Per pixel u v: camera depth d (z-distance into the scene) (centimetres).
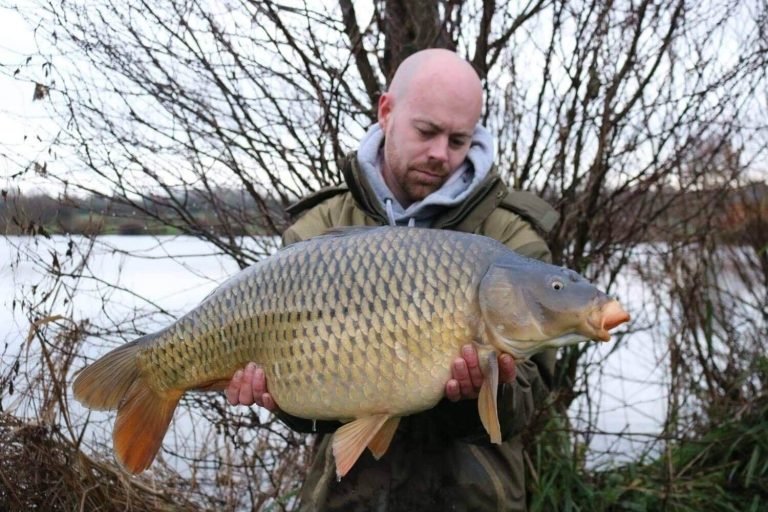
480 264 170
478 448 210
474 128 216
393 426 179
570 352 320
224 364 182
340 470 168
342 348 170
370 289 170
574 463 297
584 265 322
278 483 299
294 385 175
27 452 267
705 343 365
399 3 312
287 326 174
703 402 347
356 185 219
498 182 214
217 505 302
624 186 318
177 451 311
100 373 188
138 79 301
